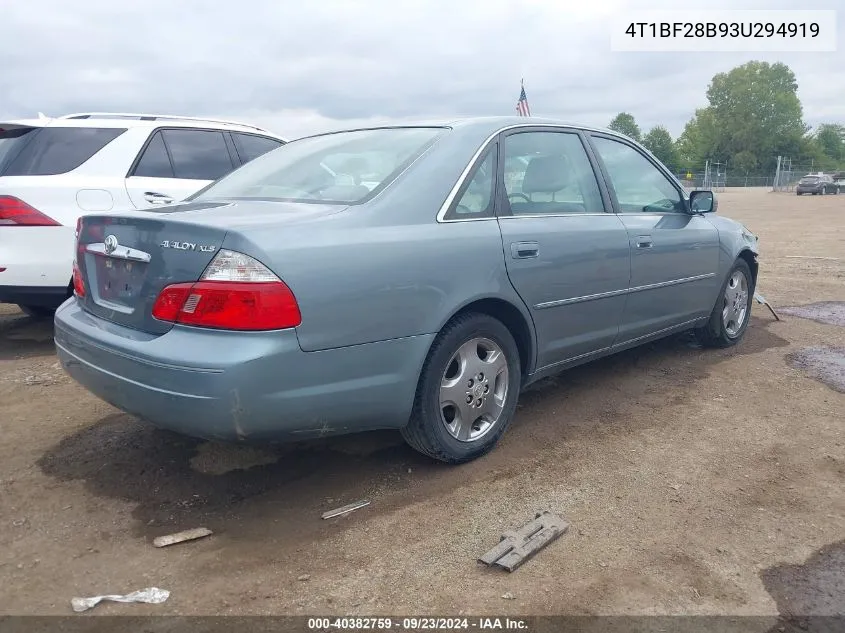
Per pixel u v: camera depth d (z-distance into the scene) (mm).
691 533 2830
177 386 2602
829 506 3047
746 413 4125
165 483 3275
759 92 90188
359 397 2883
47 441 3738
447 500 3090
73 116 6051
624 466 3424
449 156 3375
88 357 3004
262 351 2570
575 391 4520
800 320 6523
